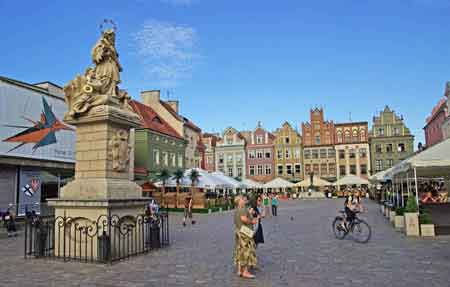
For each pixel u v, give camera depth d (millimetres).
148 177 45281
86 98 10344
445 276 7664
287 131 72500
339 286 6992
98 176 10094
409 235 14070
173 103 60500
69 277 7746
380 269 8391
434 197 20844
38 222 10445
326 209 32438
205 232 16219
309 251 10969
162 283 7266
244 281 7402
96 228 9398
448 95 41406
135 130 46000
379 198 41656
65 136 27266
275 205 26422
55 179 26938
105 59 11172
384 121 68250
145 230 11609
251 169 73312
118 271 8273
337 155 69875
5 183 22312
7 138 22141
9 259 9773
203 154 66312
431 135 53438
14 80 23094
